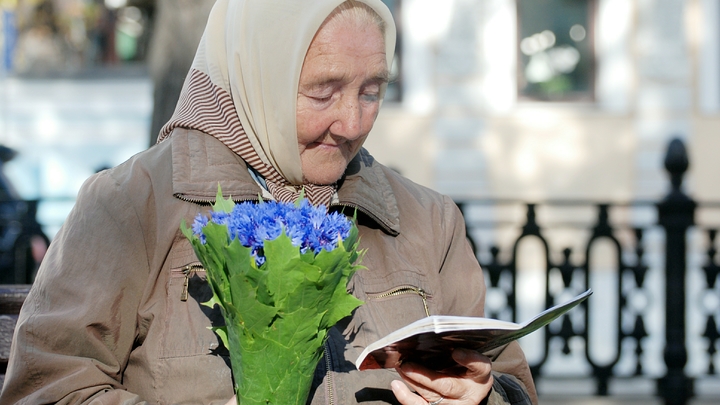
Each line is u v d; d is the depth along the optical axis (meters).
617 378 6.59
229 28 2.56
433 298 2.69
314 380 2.41
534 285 11.33
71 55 13.07
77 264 2.35
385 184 2.80
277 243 1.93
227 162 2.55
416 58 12.48
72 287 2.32
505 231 12.36
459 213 2.94
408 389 2.37
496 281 6.50
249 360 2.04
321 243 2.05
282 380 2.05
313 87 2.43
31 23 12.84
